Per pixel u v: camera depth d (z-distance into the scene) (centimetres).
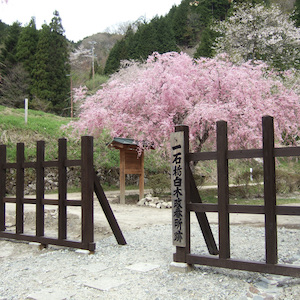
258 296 322
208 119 1027
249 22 2244
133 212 984
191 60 1185
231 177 1736
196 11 4122
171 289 358
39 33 3153
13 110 2136
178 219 416
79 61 4700
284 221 788
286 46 2236
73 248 571
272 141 351
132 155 1216
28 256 557
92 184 532
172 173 427
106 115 1140
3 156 682
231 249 535
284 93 1186
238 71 1112
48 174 1574
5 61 2939
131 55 3625
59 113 3125
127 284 381
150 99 1074
